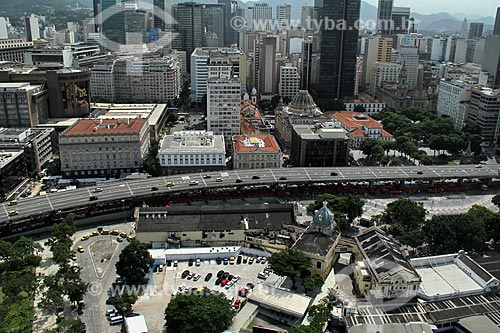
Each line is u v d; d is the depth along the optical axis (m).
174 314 199.12
